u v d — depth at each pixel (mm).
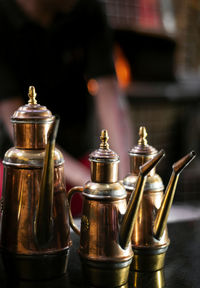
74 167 1473
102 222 605
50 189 574
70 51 1575
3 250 620
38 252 600
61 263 626
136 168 686
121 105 1694
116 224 605
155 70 2574
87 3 1544
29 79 1531
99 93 1646
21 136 613
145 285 618
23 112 608
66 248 623
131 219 592
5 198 626
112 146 1641
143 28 2473
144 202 666
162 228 651
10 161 613
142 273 663
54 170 613
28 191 602
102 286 607
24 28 1485
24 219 601
